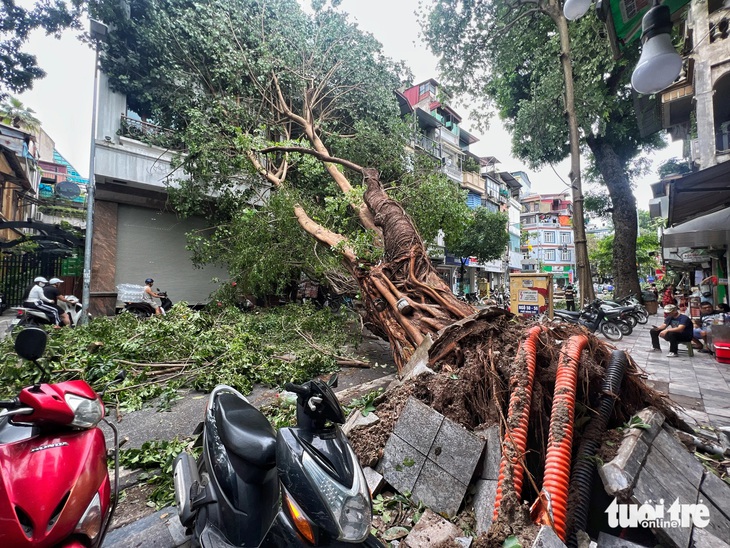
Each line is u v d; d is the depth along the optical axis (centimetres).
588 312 1008
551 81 1249
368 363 641
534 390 277
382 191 749
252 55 1143
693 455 283
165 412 431
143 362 575
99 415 200
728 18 786
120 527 241
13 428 182
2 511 157
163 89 1162
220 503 183
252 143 912
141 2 1148
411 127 1338
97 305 1145
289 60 1139
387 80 1362
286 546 151
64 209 1861
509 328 352
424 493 254
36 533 158
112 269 1189
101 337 662
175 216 1339
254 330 827
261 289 1037
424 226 894
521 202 5447
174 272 1338
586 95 1265
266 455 172
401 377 425
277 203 873
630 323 1073
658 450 259
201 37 1072
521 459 224
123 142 1138
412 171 1187
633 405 309
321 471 145
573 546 199
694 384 559
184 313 792
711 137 804
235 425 190
